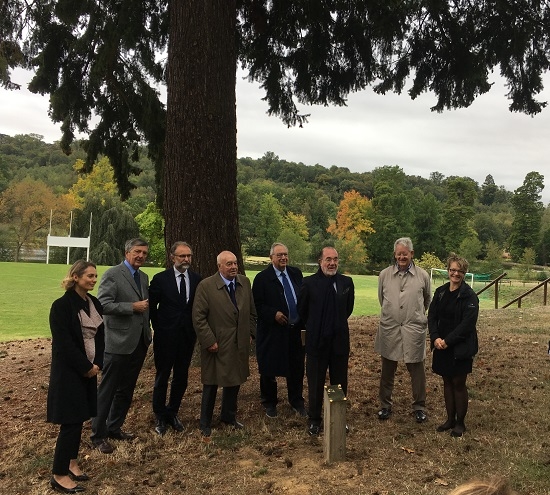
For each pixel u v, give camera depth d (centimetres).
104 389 439
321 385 468
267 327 511
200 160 642
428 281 515
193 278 489
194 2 640
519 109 901
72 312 371
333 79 916
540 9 800
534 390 609
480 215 9306
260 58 892
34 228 5984
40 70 848
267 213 7294
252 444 447
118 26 777
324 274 476
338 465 405
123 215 5103
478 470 399
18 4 795
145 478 389
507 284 3816
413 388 512
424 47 873
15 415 536
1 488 379
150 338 469
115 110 930
